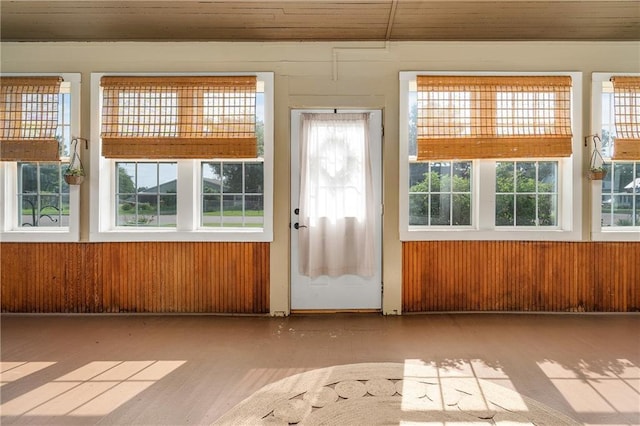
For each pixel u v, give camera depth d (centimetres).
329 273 361
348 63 357
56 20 338
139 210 366
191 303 363
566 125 352
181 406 206
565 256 361
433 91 353
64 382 232
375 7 325
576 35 349
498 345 286
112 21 339
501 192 365
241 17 335
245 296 361
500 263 361
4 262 361
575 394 217
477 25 340
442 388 223
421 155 353
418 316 354
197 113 354
